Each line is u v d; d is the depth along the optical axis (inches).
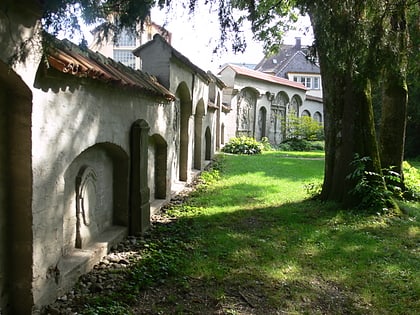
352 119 344.2
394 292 191.2
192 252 237.9
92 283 189.6
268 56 477.1
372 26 245.1
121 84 221.0
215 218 316.8
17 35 133.6
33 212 151.7
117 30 162.2
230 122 1045.2
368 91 345.4
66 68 159.5
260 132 1202.6
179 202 376.8
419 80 382.3
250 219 314.8
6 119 147.4
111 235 241.1
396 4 248.5
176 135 439.5
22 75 138.6
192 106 466.3
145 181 278.2
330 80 352.5
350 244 256.2
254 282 198.4
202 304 175.6
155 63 358.0
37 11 140.3
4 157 148.0
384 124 403.5
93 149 229.5
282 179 518.3
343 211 328.8
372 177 339.9
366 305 179.0
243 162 703.7
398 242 263.0
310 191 410.0
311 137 1229.7
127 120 257.0
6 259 151.5
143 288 188.1
